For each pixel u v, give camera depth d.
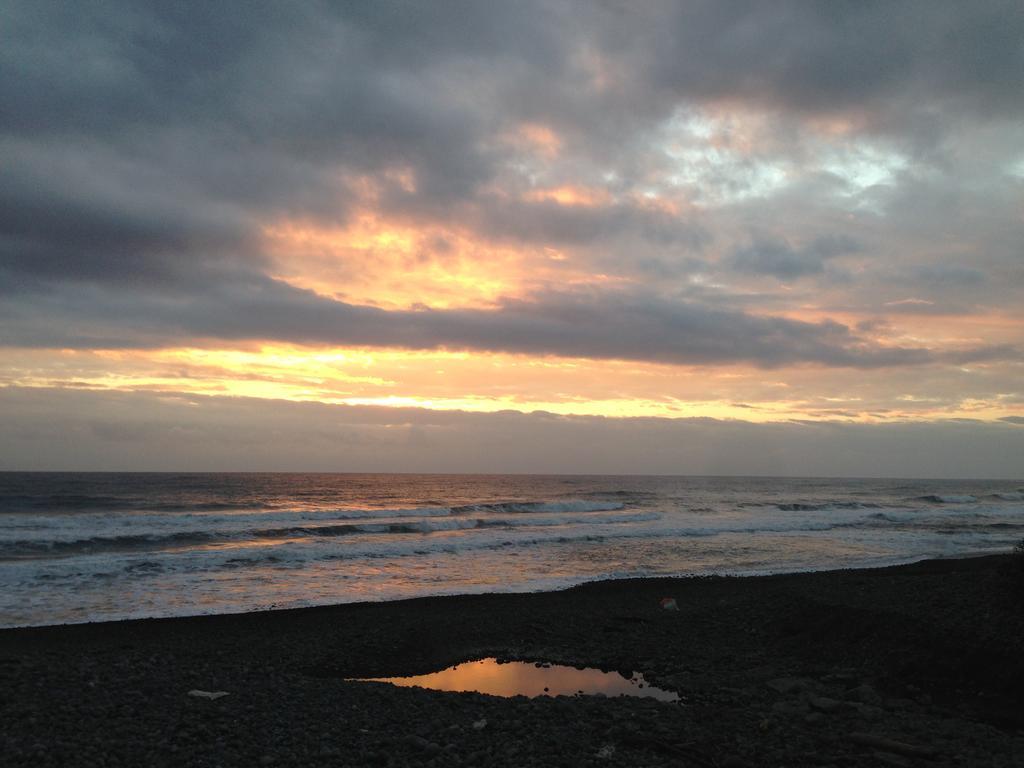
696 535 35.72
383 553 27.58
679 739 8.27
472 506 48.75
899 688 10.66
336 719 8.84
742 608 16.66
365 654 13.91
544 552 29.12
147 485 72.69
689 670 12.43
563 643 14.74
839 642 12.92
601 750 7.85
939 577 16.94
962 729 8.66
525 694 11.51
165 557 24.19
